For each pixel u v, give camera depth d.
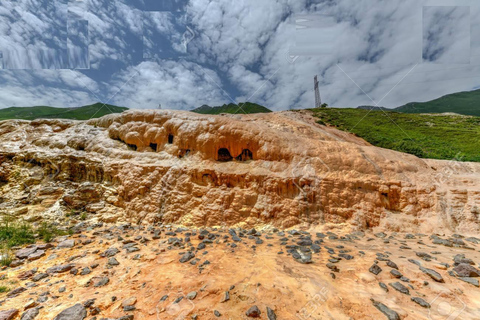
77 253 5.25
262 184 7.67
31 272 4.35
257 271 3.94
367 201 7.40
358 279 3.72
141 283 3.80
